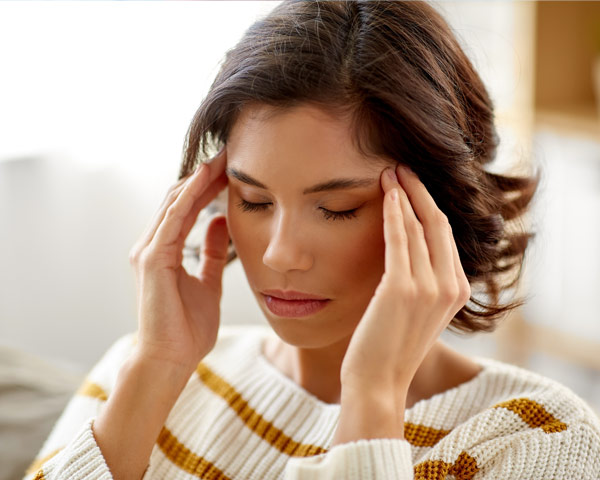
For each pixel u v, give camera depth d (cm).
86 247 213
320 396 101
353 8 85
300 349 101
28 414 127
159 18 202
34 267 208
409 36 84
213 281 101
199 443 101
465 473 89
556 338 228
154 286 94
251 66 82
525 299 99
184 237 96
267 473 97
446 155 84
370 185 83
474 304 95
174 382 94
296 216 84
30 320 211
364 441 78
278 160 81
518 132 224
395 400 81
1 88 193
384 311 80
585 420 91
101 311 219
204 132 89
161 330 94
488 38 221
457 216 88
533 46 219
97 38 201
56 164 205
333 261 85
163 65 205
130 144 209
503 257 101
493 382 96
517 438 90
